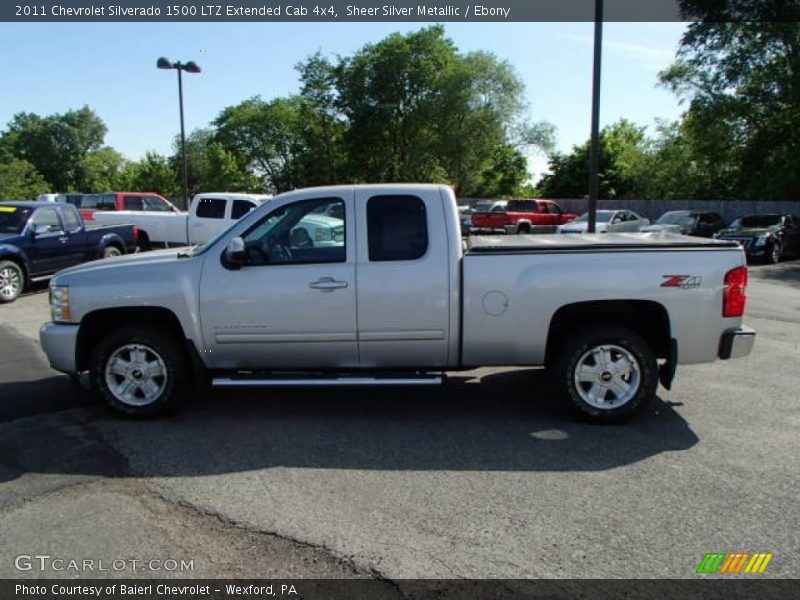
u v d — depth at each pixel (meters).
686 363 5.02
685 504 3.73
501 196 59.19
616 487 3.96
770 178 28.08
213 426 5.13
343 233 5.11
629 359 5.01
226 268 5.13
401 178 53.19
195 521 3.56
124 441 4.79
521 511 3.65
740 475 4.12
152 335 5.17
